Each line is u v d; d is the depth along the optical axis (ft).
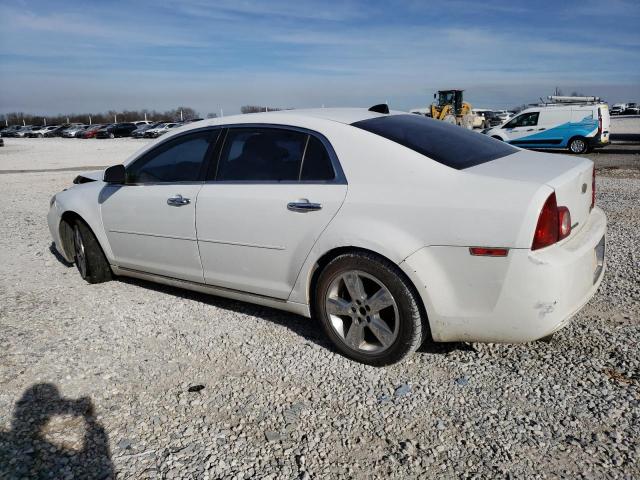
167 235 13.43
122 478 7.71
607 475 7.45
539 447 8.10
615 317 12.48
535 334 9.11
